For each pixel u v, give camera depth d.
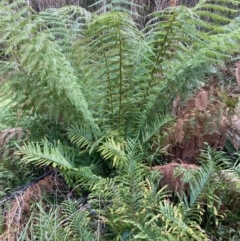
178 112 1.56
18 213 1.35
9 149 1.60
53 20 1.72
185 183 1.30
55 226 1.21
